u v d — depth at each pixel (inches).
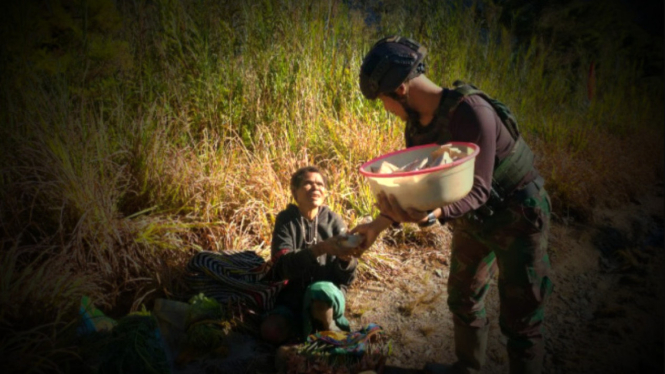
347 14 254.4
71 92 164.1
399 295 146.9
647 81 379.6
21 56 152.2
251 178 170.1
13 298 103.0
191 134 186.4
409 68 82.7
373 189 82.8
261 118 202.2
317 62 228.8
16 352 91.7
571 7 359.6
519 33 358.3
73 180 133.2
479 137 81.5
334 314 118.3
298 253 113.9
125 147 156.4
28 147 135.6
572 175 216.1
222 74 204.4
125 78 186.7
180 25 203.6
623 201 229.9
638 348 131.0
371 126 207.3
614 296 157.4
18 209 128.8
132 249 132.3
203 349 111.5
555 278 166.6
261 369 111.0
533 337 93.7
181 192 155.5
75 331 102.3
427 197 76.2
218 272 127.2
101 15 170.9
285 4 225.9
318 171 126.1
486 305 150.6
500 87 285.3
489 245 93.7
